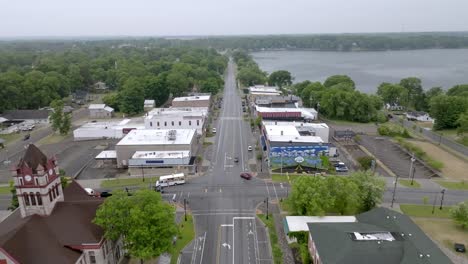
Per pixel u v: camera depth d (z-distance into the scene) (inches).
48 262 1996.8
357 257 2095.2
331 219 2770.7
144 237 2180.1
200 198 3501.5
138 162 4116.6
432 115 6358.3
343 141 5403.5
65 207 2314.2
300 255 2566.4
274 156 4256.9
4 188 3828.7
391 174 4092.0
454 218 2891.2
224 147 5108.3
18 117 6786.4
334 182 2933.1
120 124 5944.9
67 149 5157.5
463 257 2536.9
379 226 2466.8
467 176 4052.7
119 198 2298.2
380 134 5816.9
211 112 7308.1
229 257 2554.1
